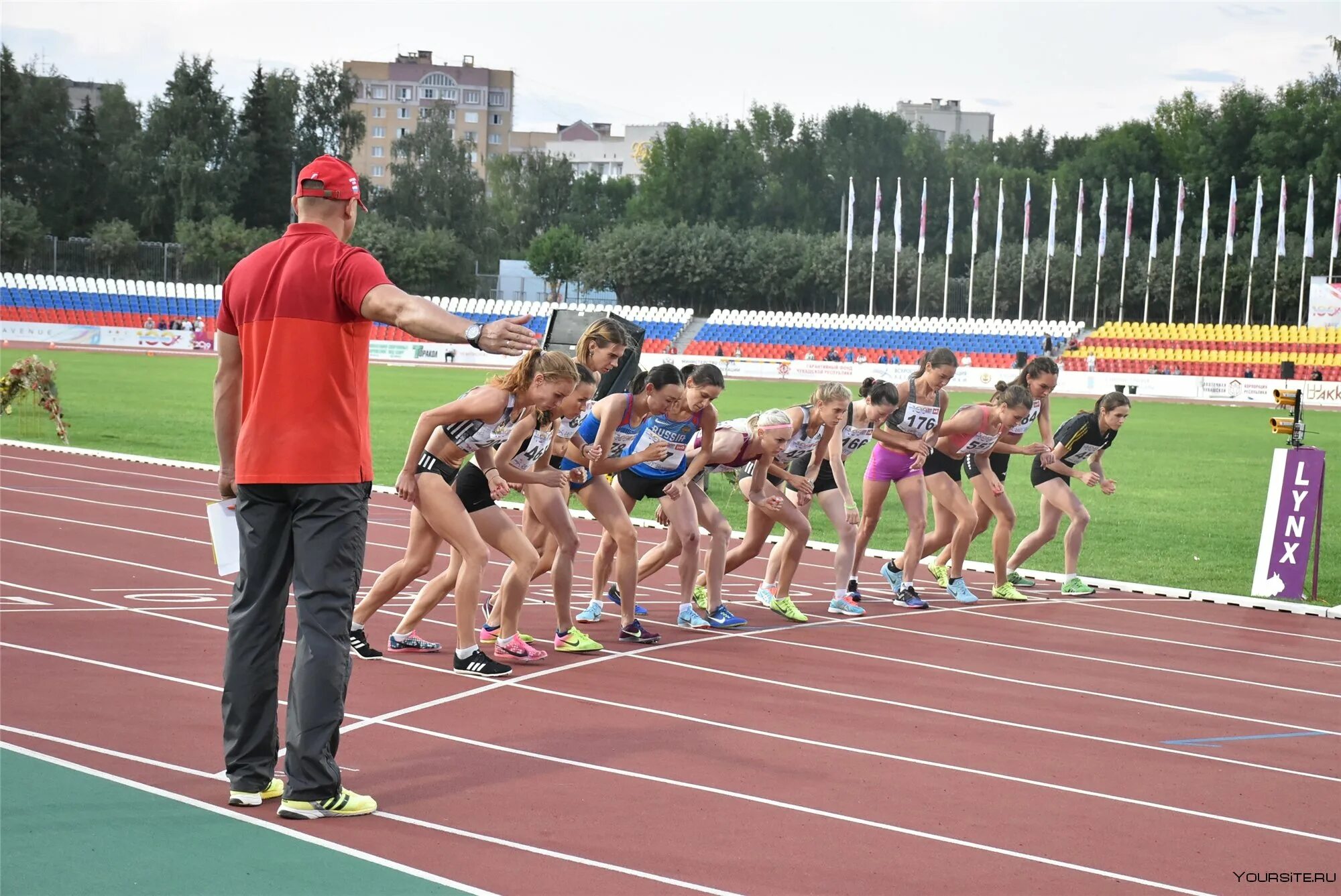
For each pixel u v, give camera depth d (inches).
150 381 1300.4
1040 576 446.9
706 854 170.6
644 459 310.3
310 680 176.2
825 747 227.3
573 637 299.0
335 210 182.2
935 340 2027.6
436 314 164.1
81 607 323.3
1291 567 416.5
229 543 187.5
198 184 2672.2
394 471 694.5
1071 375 1760.6
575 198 3725.4
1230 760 231.5
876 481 383.9
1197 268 2348.7
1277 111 2603.3
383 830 174.4
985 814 194.4
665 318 2233.0
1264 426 1243.8
